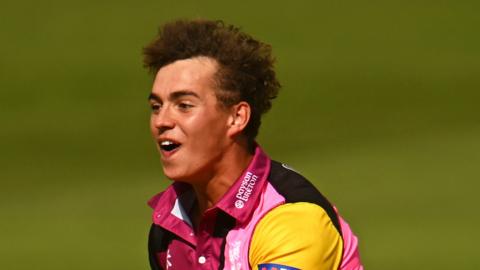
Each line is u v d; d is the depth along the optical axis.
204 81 16.12
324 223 16.03
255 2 108.94
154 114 16.55
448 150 68.94
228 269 16.39
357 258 16.98
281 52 96.38
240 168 16.67
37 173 67.69
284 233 15.85
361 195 59.22
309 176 63.78
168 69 16.28
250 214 16.38
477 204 57.03
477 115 79.06
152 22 104.69
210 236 16.67
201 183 16.73
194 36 16.39
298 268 15.66
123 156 71.12
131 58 94.69
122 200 59.84
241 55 16.31
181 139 16.17
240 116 16.47
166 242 17.94
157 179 64.88
